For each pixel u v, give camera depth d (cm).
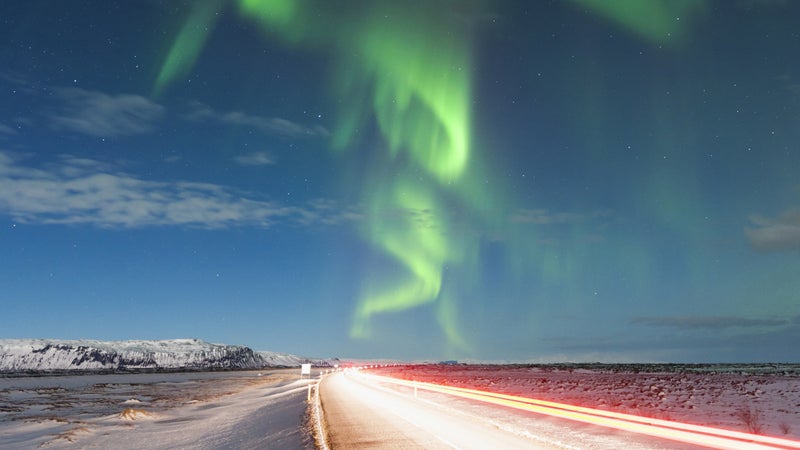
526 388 4803
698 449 1269
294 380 9412
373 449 1419
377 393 4188
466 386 5306
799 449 1248
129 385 9169
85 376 16225
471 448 1377
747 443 1370
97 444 2114
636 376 7894
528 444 1412
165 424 2803
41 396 5941
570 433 1606
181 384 9438
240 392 6256
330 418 2319
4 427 2861
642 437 1493
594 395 3769
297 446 1602
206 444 1938
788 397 3253
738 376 7119
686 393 3859
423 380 7212
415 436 1639
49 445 2125
